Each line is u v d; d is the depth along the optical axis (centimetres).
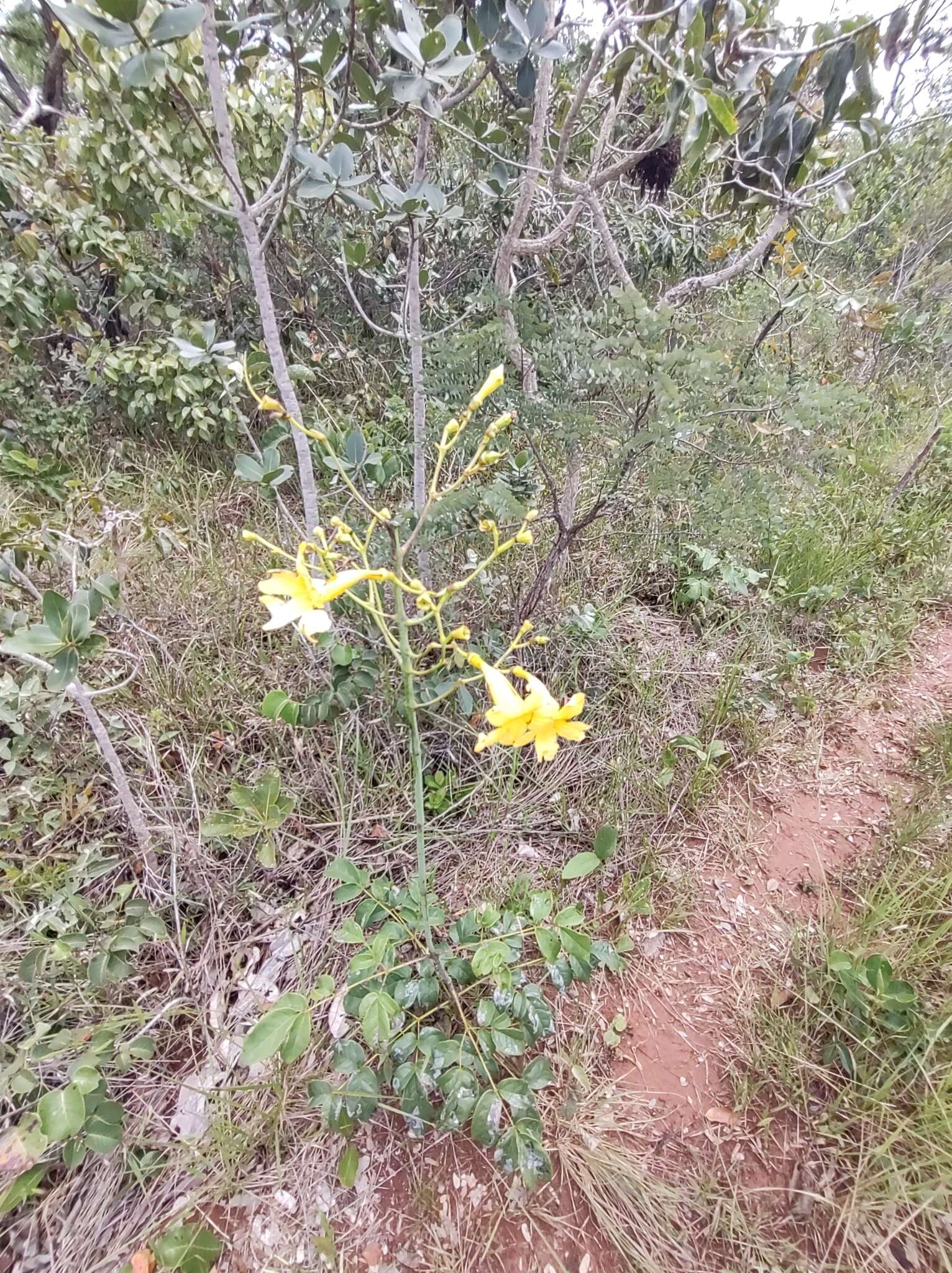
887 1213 149
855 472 436
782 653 314
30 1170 133
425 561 239
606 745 255
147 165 312
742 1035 187
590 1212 153
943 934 194
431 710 242
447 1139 161
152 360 355
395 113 176
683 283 267
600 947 178
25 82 383
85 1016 166
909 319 486
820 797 260
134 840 204
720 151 211
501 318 215
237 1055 167
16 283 318
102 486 305
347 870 171
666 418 193
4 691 186
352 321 472
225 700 246
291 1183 152
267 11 186
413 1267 143
